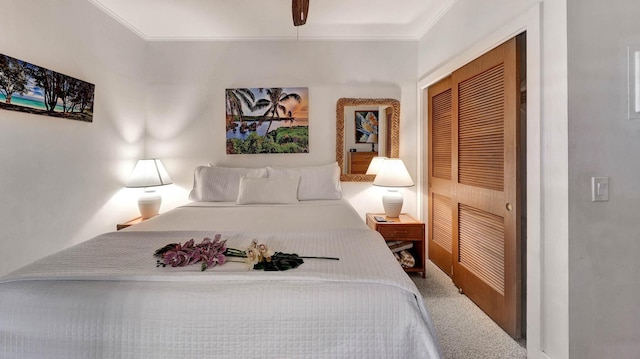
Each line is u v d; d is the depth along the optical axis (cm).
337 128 321
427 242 315
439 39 273
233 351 100
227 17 277
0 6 176
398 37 319
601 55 138
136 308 102
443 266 283
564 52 138
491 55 201
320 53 321
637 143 140
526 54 167
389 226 271
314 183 299
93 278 111
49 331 101
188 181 327
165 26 296
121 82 287
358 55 322
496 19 190
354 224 206
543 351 156
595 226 140
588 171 139
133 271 116
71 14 228
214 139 326
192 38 320
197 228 195
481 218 218
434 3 252
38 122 202
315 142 326
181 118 325
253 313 101
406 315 103
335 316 102
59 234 220
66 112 222
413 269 271
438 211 295
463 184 240
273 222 211
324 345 101
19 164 189
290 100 322
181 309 102
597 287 141
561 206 143
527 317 165
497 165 198
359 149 324
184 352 100
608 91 139
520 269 183
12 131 184
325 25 294
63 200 223
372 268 121
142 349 100
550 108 148
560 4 139
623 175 141
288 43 321
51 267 119
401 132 325
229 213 240
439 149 289
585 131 139
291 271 118
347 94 324
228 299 103
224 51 322
